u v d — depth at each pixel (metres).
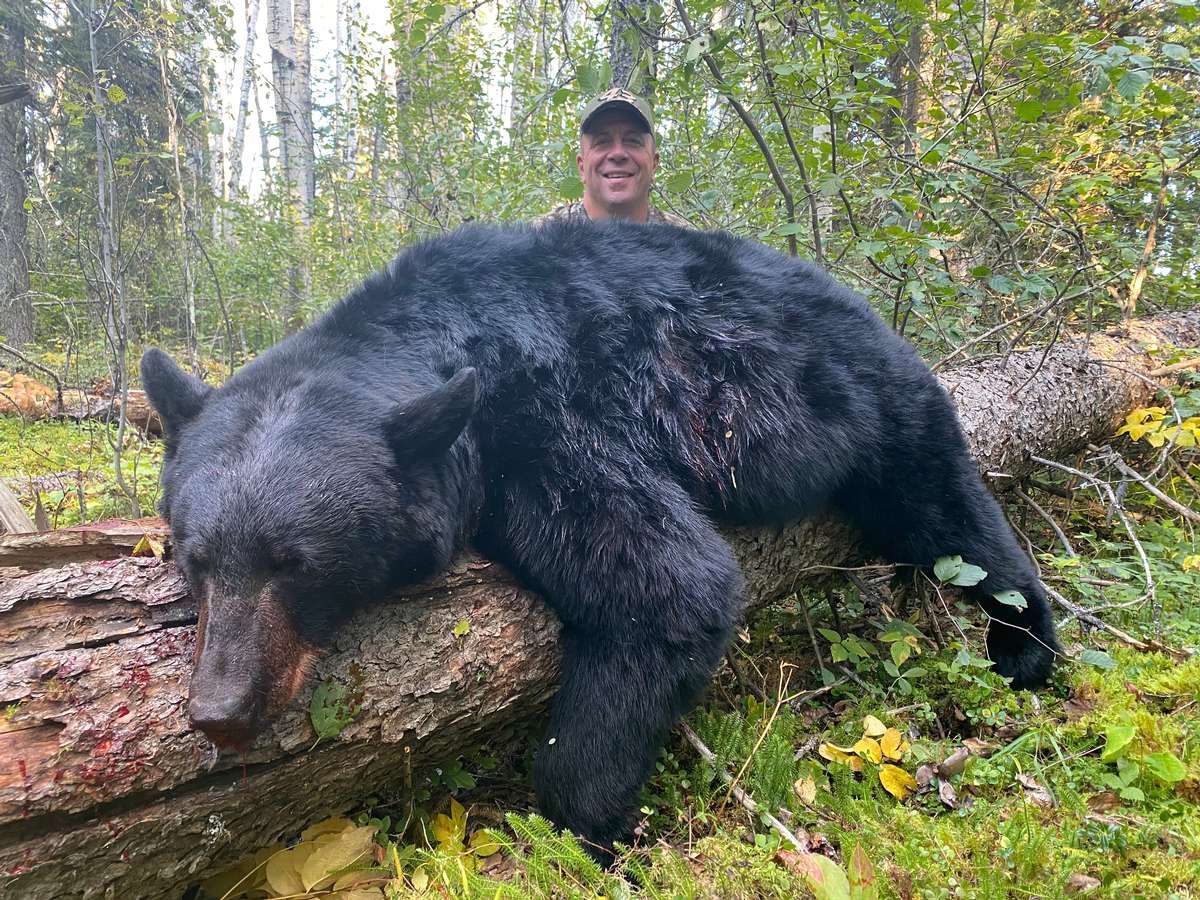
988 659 3.58
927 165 5.22
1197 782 2.44
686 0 4.99
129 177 7.75
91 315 9.25
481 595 2.72
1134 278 6.38
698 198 6.04
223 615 2.15
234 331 11.06
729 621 2.79
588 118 5.39
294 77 16.42
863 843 2.20
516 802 2.88
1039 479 5.49
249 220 12.23
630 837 2.59
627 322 3.12
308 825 2.40
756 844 2.38
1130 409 5.68
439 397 2.49
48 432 7.67
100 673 1.98
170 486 2.60
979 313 6.33
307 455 2.41
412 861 2.41
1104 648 3.63
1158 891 1.98
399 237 10.17
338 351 2.86
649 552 2.68
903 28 5.52
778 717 3.04
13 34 8.88
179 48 6.66
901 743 2.84
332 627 2.41
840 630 3.87
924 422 3.63
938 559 3.57
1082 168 6.40
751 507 3.28
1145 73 4.16
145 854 1.95
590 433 2.87
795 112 6.26
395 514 2.50
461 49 9.55
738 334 3.26
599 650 2.72
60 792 1.78
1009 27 7.04
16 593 2.05
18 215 10.46
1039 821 2.34
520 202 7.91
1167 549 4.45
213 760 2.03
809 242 5.95
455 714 2.52
